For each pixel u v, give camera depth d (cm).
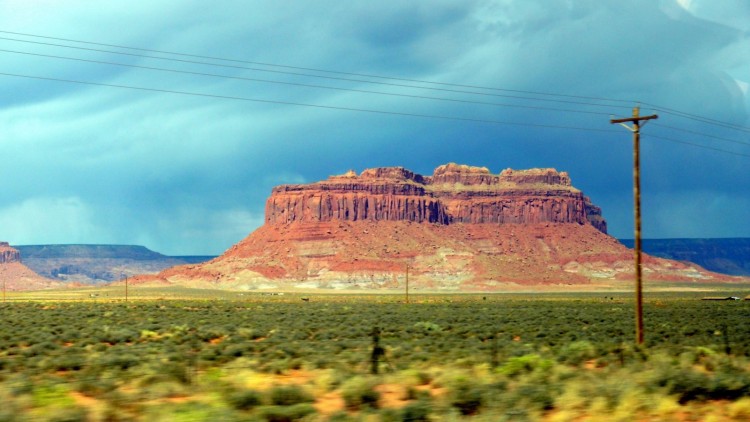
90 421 1967
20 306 12738
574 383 2659
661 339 5597
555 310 11525
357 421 2011
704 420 2184
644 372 2919
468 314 10056
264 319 8531
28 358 3831
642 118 4781
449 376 2858
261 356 3959
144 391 2480
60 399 2327
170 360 3516
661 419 2181
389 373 3141
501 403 2269
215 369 3281
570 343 4894
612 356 3928
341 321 8150
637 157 4834
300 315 9675
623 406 2245
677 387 2567
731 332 6319
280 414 2095
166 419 1944
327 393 2647
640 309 4781
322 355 3916
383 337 5694
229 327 6688
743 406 2264
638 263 4812
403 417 2059
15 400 2183
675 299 19100
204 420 1938
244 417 1994
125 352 3994
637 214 4816
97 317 8700
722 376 2795
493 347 3534
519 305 14475
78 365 3444
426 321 8144
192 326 7056
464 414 2198
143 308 11825
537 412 2200
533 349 4297
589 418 2161
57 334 5725
